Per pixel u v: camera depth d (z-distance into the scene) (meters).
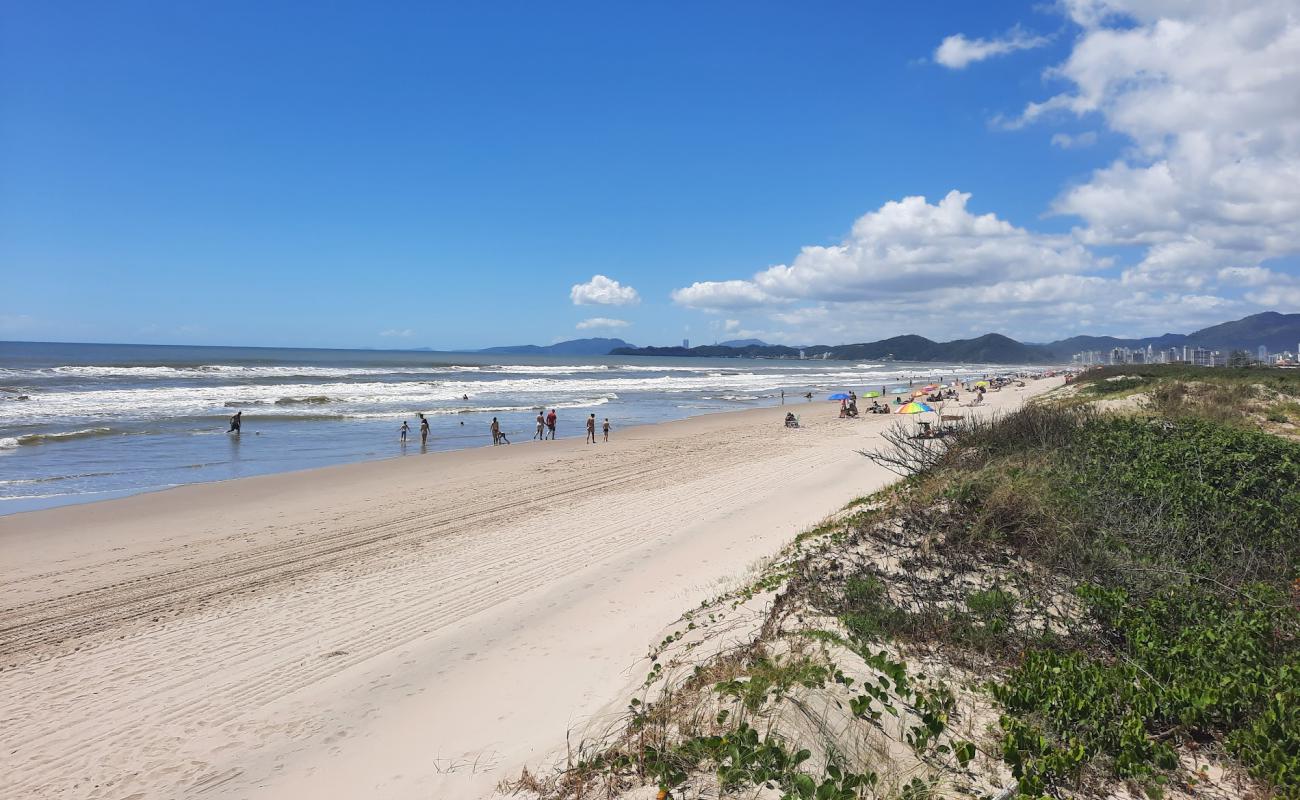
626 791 4.15
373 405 41.06
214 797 5.22
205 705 6.68
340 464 22.20
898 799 3.76
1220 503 9.15
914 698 4.88
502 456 23.62
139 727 6.30
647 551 11.48
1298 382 29.05
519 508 15.35
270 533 13.39
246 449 24.80
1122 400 26.47
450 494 17.09
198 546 12.48
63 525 14.05
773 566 9.16
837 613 6.49
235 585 10.29
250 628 8.62
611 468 20.78
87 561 11.58
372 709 6.46
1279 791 3.88
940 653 5.78
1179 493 9.28
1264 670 5.26
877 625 6.20
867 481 16.80
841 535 9.16
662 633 7.51
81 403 36.03
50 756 5.88
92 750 5.95
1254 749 4.24
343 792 5.17
